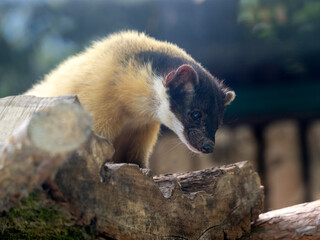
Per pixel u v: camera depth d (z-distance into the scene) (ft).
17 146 12.78
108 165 17.12
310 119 62.59
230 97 30.42
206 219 20.01
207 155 58.49
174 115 28.63
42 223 16.63
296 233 20.70
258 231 21.52
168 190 19.39
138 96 28.25
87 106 27.17
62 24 71.51
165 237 18.53
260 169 59.98
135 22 66.28
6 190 13.70
